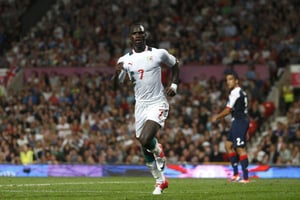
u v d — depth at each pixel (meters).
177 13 95.25
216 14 93.00
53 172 64.94
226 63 85.19
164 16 95.00
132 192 36.28
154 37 91.12
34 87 86.75
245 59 84.75
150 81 34.03
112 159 71.06
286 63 84.62
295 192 36.56
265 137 69.06
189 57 86.81
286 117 75.81
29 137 76.38
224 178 58.28
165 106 34.41
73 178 56.78
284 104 80.69
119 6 98.25
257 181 49.91
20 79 91.62
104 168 63.94
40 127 78.44
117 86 83.25
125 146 72.31
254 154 68.88
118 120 76.50
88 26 96.50
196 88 80.25
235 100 47.22
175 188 40.12
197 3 95.06
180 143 69.94
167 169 62.34
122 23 95.31
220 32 89.88
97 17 97.31
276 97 80.56
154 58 34.03
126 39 92.62
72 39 94.81
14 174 65.69
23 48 95.69
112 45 92.31
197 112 74.81
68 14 99.25
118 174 63.41
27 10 104.12
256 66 83.44
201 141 69.81
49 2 103.38
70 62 91.31
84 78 85.50
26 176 63.25
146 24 94.06
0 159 74.56
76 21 97.88
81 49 92.88
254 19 90.19
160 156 33.75
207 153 68.50
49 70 91.19
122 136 73.62
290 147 67.38
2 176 62.94
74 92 84.12
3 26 102.00
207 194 34.62
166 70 79.81
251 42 86.88
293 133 70.44
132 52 34.59
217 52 86.81
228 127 71.12
